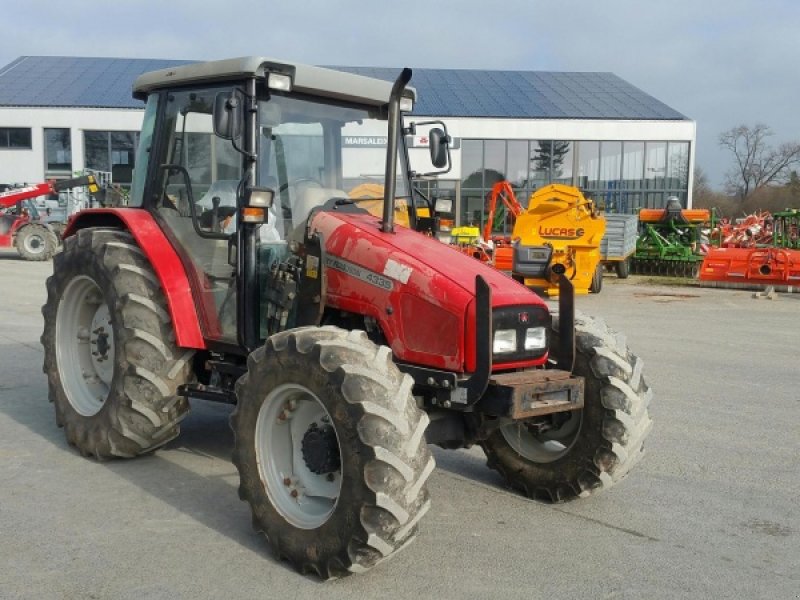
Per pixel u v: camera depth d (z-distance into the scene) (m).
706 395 7.40
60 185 18.20
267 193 4.14
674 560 3.83
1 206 21.20
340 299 4.20
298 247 4.33
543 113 32.62
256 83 4.39
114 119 31.56
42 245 21.14
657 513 4.46
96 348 5.27
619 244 19.17
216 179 4.60
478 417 4.13
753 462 5.41
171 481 4.70
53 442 5.38
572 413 4.51
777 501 4.69
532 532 4.14
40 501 4.34
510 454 4.75
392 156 4.20
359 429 3.29
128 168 7.39
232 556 3.74
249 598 3.33
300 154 4.57
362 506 3.28
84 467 4.90
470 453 5.55
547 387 3.84
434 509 4.45
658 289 17.94
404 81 4.07
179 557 3.71
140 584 3.43
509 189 18.64
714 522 4.34
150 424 4.73
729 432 6.14
